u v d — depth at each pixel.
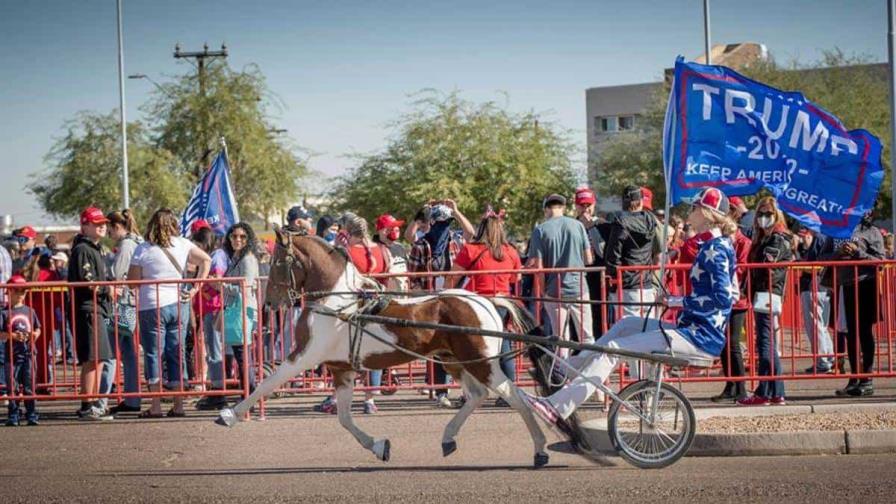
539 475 7.77
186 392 10.54
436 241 12.54
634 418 8.86
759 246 10.71
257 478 7.94
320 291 8.45
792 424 8.83
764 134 9.05
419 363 13.70
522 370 11.77
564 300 8.38
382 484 7.59
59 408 11.77
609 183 43.81
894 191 15.43
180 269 10.95
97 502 7.27
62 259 17.61
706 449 8.30
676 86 9.16
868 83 41.59
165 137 37.59
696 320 7.97
